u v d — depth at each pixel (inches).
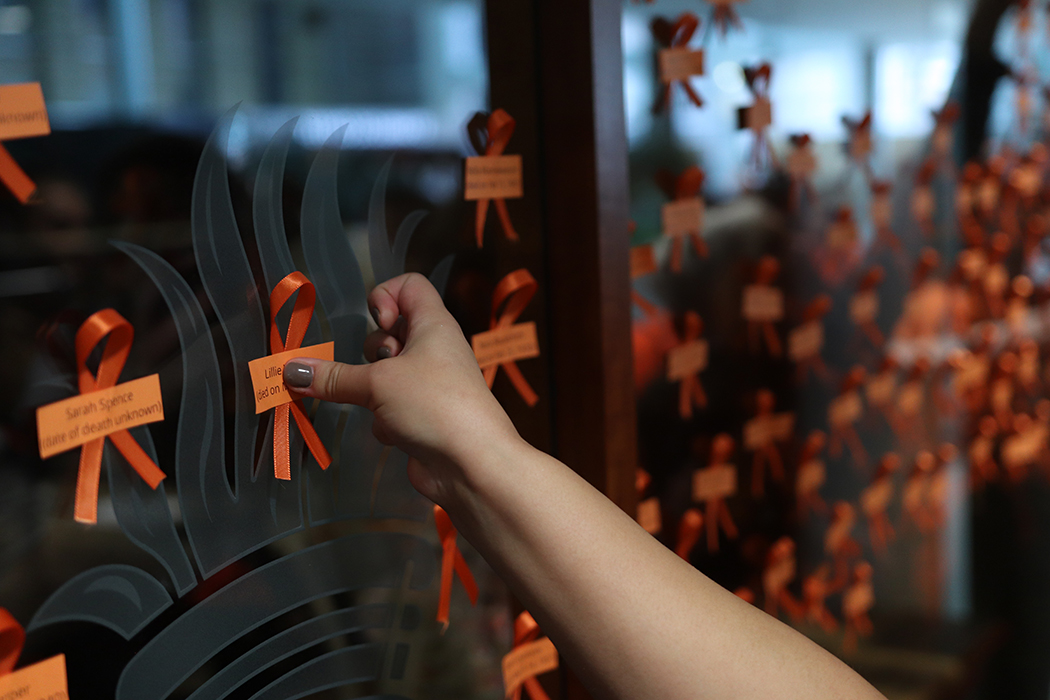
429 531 33.6
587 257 34.4
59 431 26.5
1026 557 64.2
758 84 40.8
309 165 30.6
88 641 27.7
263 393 29.1
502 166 33.8
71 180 27.3
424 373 27.0
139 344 28.1
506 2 33.6
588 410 35.1
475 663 34.8
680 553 40.8
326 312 31.1
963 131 54.7
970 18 52.9
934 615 58.2
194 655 29.3
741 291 41.8
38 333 27.0
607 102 33.9
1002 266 60.7
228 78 29.3
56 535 27.3
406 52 32.1
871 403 50.8
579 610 25.6
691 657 25.4
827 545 48.9
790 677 25.5
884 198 49.1
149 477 28.0
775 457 44.7
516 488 25.8
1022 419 65.1
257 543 30.1
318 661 31.5
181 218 28.7
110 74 27.7
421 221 32.8
